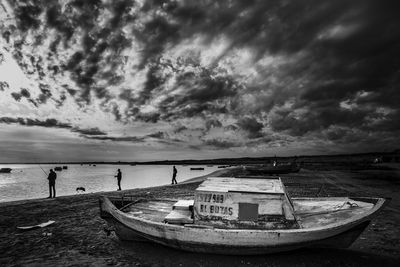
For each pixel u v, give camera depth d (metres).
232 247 7.37
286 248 7.25
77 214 13.55
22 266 7.22
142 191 22.41
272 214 7.53
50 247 8.70
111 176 72.81
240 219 7.66
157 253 8.12
